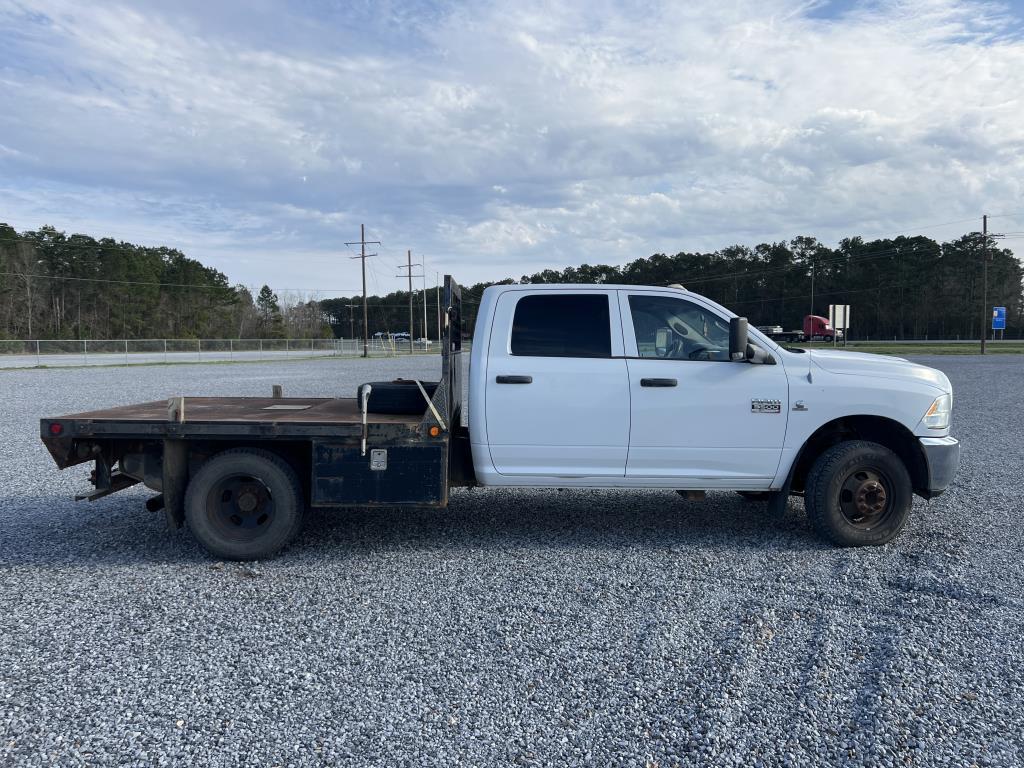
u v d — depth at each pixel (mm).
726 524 5992
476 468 5289
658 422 5188
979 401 15648
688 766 2580
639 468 5266
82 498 5059
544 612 4051
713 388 5207
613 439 5203
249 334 107438
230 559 4984
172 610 4082
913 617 3957
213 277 112062
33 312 81062
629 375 5188
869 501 5242
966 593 4316
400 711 2953
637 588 4445
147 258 102312
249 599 4270
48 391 18875
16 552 5180
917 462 5457
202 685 3176
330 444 4934
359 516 6250
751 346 5211
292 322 120688
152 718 2889
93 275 90062
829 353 5598
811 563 4930
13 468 8445
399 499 4941
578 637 3707
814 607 4117
